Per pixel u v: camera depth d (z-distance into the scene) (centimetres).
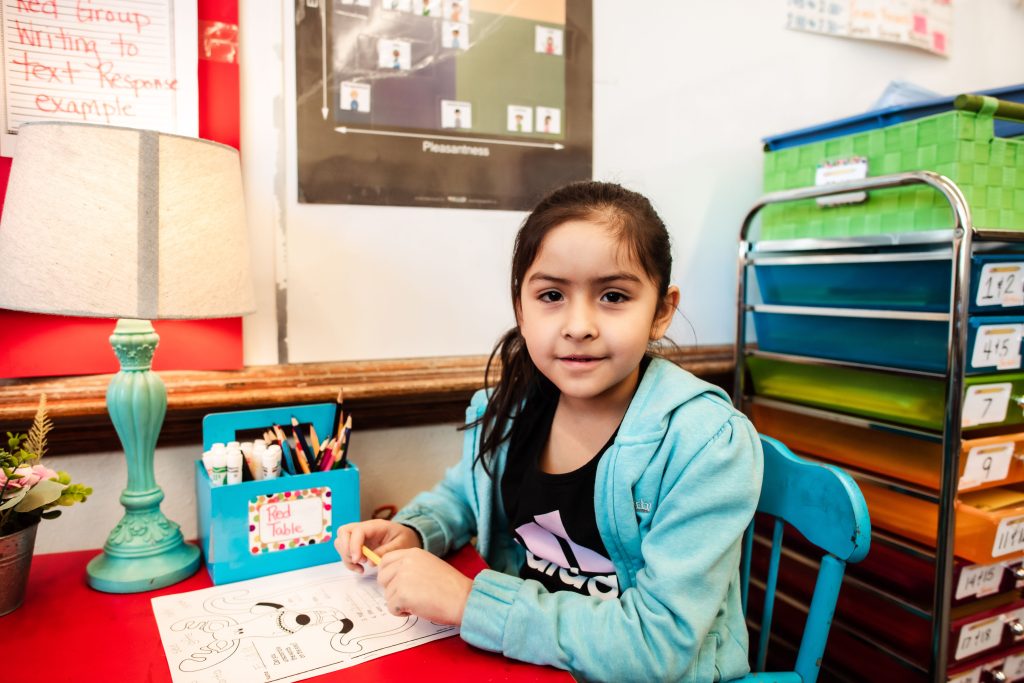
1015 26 177
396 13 114
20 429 95
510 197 125
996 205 109
